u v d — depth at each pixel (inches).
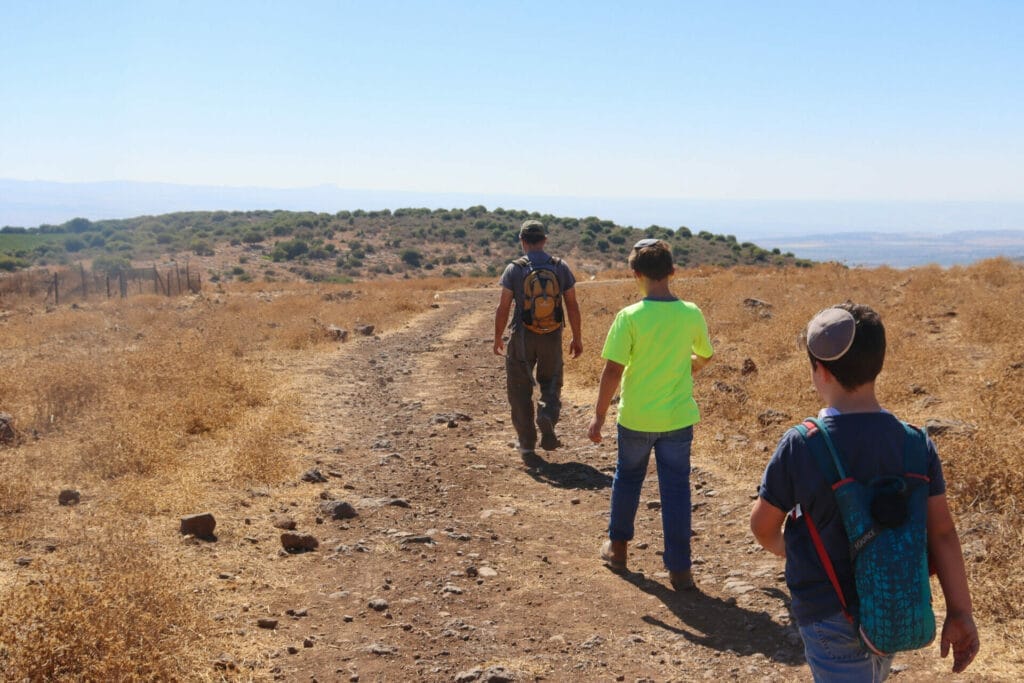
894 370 373.7
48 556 188.5
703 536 237.6
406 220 6063.0
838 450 87.8
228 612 174.4
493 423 399.9
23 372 412.5
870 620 83.4
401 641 169.2
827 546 87.9
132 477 259.9
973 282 704.4
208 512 229.3
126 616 146.9
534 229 332.2
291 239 5310.0
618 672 156.9
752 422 344.8
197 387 389.7
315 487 280.4
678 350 197.3
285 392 446.0
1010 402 295.6
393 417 413.4
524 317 326.6
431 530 243.3
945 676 145.5
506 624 179.9
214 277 3437.5
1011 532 192.5
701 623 179.3
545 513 265.3
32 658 130.4
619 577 209.2
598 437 205.3
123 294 1203.2
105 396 370.0
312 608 184.1
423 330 834.8
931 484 89.4
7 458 279.3
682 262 4301.2
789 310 598.9
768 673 153.4
